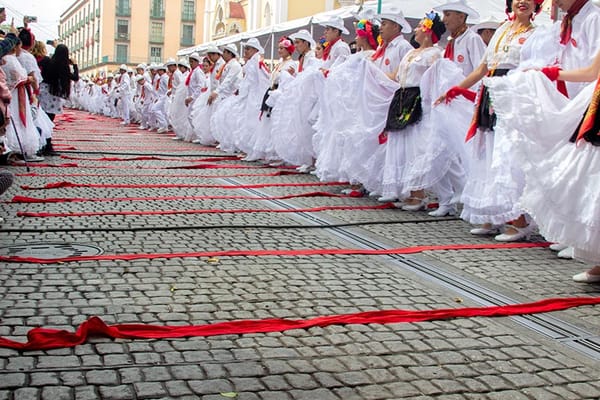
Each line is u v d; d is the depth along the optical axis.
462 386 2.69
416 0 12.51
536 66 4.89
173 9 56.47
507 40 5.42
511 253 4.98
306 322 3.26
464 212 5.71
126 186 7.27
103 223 5.31
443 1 12.66
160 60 56.94
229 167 9.48
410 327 3.31
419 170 6.29
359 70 6.98
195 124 12.97
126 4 55.25
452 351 3.04
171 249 4.57
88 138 13.86
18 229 4.97
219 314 3.36
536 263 4.71
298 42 9.15
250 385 2.61
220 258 4.40
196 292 3.68
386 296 3.78
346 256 4.65
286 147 8.91
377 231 5.57
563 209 4.09
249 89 10.48
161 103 16.34
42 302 3.41
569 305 3.76
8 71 8.05
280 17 26.62
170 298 3.56
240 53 21.44
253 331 3.13
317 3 26.78
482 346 3.12
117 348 2.88
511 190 5.15
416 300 3.73
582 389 2.72
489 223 5.47
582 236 4.05
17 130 8.25
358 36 7.48
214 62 12.52
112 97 23.20
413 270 4.37
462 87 5.92
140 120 19.11
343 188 7.85
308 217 6.00
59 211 5.73
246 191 7.35
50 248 4.48
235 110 10.95
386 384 2.68
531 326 3.42
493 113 5.33
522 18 5.35
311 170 9.07
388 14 6.93
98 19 56.94
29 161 9.09
